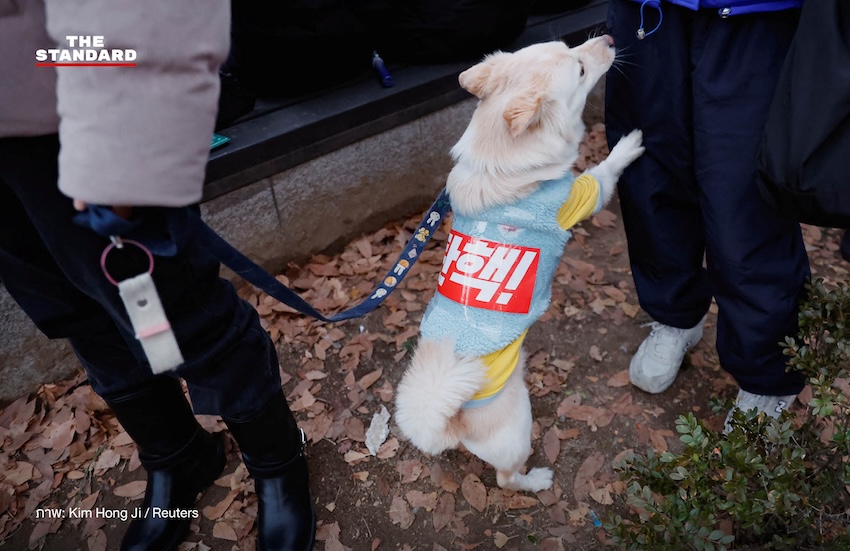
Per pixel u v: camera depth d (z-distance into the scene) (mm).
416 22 2783
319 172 2703
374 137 2822
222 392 1431
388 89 2771
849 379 2094
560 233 1656
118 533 1897
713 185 1543
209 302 1286
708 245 1645
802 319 1553
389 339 2525
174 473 1818
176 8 827
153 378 1602
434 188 3248
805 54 1195
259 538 1766
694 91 1506
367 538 1865
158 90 843
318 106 2654
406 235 3057
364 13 2619
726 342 1766
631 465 1521
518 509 1927
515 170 1685
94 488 2027
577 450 2078
